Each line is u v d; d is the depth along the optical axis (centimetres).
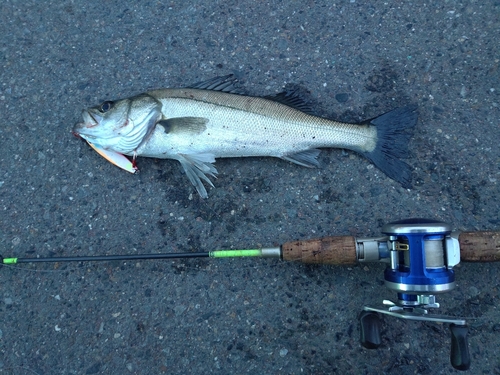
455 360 43
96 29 59
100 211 55
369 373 51
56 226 55
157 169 56
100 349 53
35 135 57
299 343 52
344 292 52
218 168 55
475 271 52
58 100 58
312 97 57
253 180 55
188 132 53
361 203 54
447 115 56
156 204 55
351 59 58
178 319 53
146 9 60
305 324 52
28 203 56
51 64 59
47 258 52
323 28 58
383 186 54
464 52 57
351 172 55
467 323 51
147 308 53
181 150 54
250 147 53
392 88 57
